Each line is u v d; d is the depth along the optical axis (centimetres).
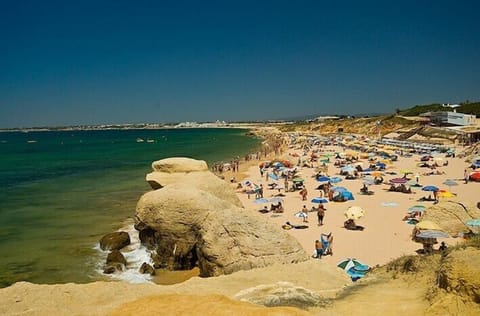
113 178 5975
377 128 13200
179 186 2480
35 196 4553
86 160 8938
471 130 8775
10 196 4566
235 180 5334
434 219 2570
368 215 3250
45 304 1288
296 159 7544
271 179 5300
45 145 15338
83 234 2933
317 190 4512
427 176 5041
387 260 2247
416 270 1316
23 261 2386
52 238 2842
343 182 4859
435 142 8900
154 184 3066
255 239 1992
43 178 6053
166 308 905
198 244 2164
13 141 19300
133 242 2681
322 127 17638
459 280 1017
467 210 2589
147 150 11588
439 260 1297
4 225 3225
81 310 1206
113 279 2122
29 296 1343
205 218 2252
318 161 6994
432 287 1136
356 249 2453
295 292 1252
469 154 6475
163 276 2178
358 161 6656
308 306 1166
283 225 3016
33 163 8375
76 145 15088
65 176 6266
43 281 2091
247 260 1944
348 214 2931
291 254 1978
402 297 1177
